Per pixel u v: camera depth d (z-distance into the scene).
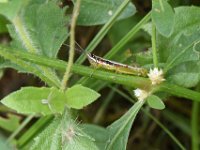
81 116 0.25
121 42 0.20
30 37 0.16
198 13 0.18
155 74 0.17
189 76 0.18
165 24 0.15
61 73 0.20
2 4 0.12
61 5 0.19
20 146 0.22
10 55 0.16
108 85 0.22
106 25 0.20
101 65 0.17
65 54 0.23
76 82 0.21
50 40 0.17
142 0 0.23
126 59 0.21
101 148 0.18
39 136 0.15
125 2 0.19
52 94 0.15
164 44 0.18
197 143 0.23
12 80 0.26
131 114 0.17
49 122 0.22
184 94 0.18
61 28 0.17
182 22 0.18
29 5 0.17
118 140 0.17
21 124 0.22
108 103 0.26
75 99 0.15
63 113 0.15
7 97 0.14
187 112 0.25
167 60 0.18
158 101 0.17
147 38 0.22
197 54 0.18
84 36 0.24
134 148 0.26
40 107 0.14
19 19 0.15
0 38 0.24
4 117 0.24
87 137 0.15
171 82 0.18
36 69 0.16
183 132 0.26
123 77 0.17
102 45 0.25
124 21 0.22
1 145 0.14
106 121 0.26
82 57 0.20
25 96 0.14
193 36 0.18
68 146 0.15
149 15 0.19
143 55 0.19
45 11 0.17
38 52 0.16
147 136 0.26
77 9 0.14
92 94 0.15
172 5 0.21
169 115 0.25
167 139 0.26
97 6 0.20
